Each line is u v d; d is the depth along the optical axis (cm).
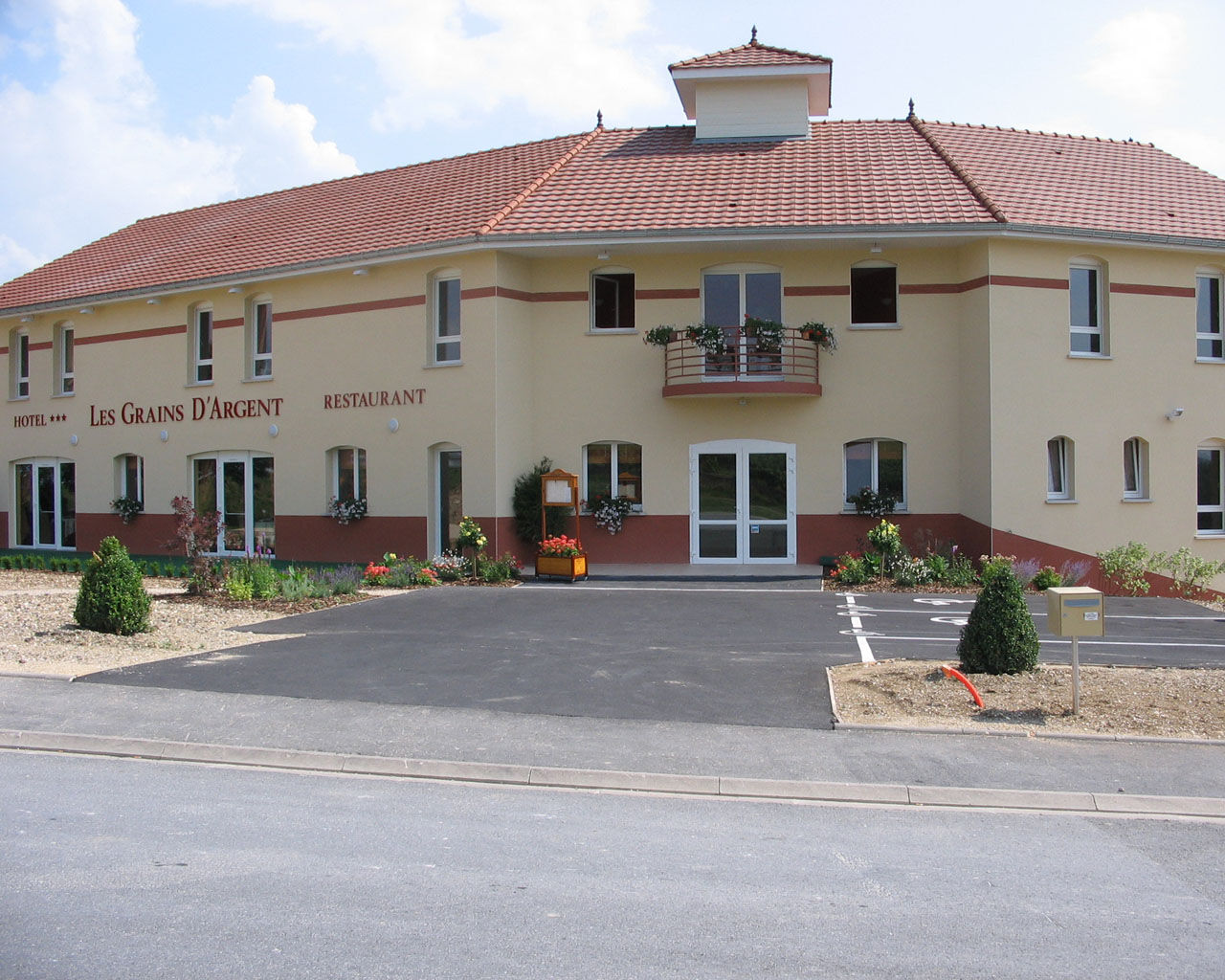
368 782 746
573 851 598
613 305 2088
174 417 2455
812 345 2003
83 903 509
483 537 1927
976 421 1941
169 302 2458
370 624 1372
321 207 2552
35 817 648
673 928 490
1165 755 791
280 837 613
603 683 1018
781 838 629
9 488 2811
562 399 2075
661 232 1895
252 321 2361
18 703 930
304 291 2238
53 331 2697
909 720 877
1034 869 579
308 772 773
